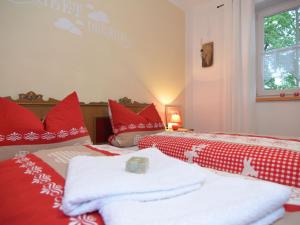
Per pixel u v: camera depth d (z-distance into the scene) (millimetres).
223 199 521
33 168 836
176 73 3133
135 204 500
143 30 2625
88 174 634
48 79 1775
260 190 558
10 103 1312
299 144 1224
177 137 1513
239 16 2740
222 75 3033
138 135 1895
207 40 3205
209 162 1108
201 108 3281
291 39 2635
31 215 506
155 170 709
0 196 634
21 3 1627
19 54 1617
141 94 2607
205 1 3162
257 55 2873
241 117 2707
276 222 520
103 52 2182
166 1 2967
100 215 515
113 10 2279
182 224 410
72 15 1933
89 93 2061
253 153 1013
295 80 2602
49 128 1356
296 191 750
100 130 2072
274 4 2732
